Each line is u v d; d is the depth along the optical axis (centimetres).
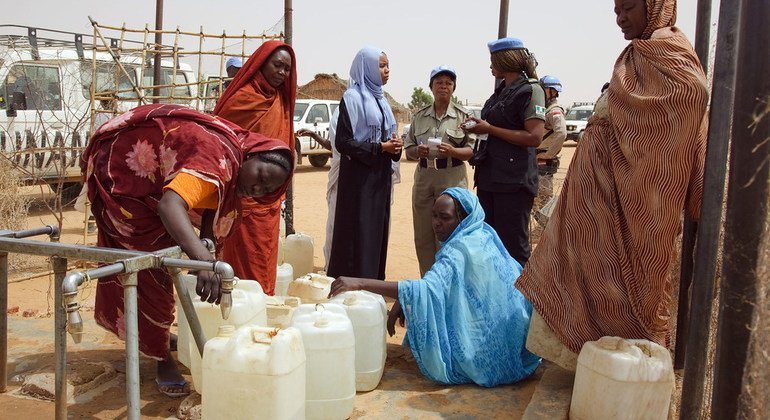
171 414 343
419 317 371
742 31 175
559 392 358
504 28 707
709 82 388
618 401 311
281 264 578
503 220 507
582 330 353
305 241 601
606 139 348
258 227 443
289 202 753
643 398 310
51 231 354
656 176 321
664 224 325
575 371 364
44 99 952
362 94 520
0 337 354
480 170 514
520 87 499
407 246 880
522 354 394
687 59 316
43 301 563
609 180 342
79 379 369
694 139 315
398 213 1195
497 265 388
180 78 1135
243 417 280
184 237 271
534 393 358
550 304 361
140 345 349
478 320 380
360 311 362
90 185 329
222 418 282
